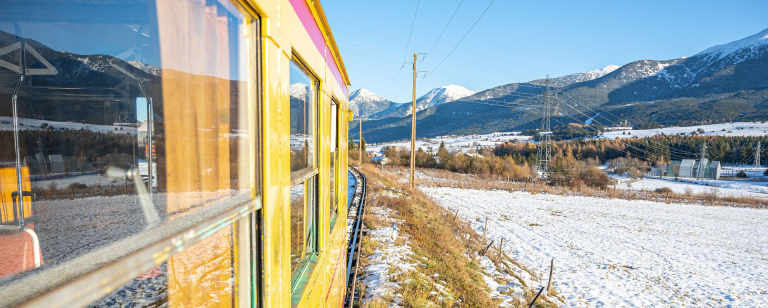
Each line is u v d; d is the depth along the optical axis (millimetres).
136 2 927
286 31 1555
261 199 1309
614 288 13273
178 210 985
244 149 1212
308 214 2359
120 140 896
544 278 13438
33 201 806
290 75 1714
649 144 118125
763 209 39531
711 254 19578
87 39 876
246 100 1217
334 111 3670
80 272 667
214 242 1108
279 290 1476
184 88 1026
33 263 736
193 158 1044
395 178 36781
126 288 966
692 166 94125
